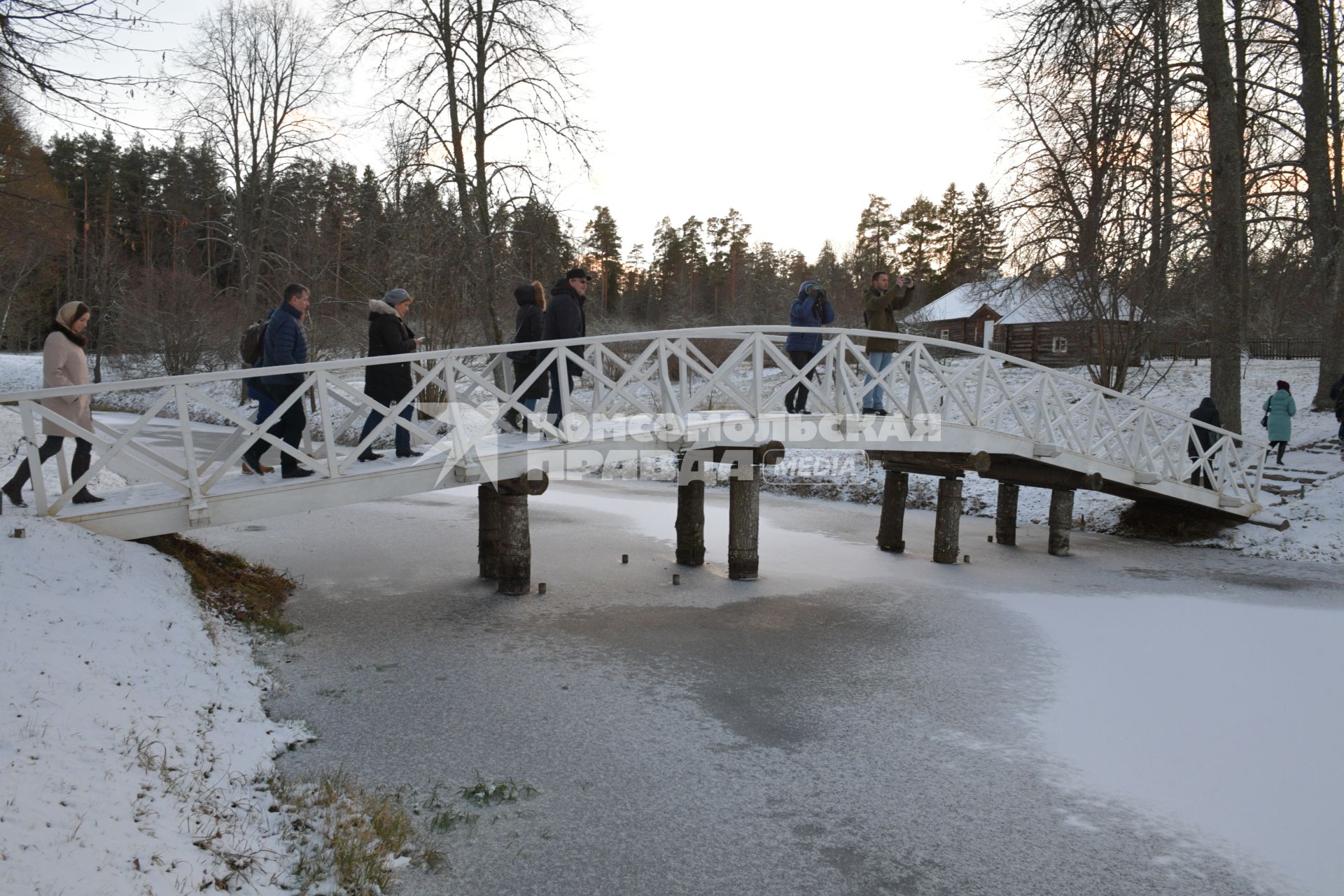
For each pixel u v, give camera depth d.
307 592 9.80
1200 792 5.45
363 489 8.12
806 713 6.64
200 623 6.66
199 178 38.56
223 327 33.75
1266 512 14.19
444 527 14.10
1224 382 15.59
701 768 5.64
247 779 4.84
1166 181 16.91
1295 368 25.97
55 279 36.75
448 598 9.68
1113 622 9.27
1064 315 20.81
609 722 6.33
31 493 8.80
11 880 3.01
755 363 10.02
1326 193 16.47
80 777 3.87
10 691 4.33
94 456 14.14
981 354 11.59
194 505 7.32
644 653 7.95
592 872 4.39
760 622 9.04
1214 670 7.77
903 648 8.30
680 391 10.65
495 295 19.33
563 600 9.74
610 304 62.12
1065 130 18.50
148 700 5.02
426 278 19.09
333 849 4.26
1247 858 4.68
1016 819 5.07
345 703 6.52
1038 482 13.12
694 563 11.73
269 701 6.42
